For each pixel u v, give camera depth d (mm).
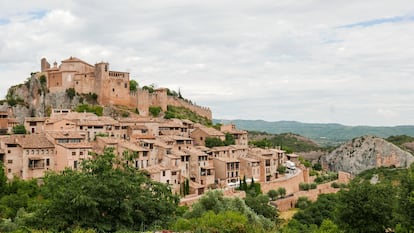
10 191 123250
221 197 99000
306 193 176625
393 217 71750
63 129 165125
